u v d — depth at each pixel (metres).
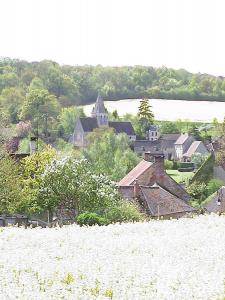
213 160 137.38
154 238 40.47
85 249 36.94
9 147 117.00
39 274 30.55
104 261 33.47
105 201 73.88
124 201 75.06
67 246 37.78
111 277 29.84
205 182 134.88
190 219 49.19
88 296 27.14
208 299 26.67
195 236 40.81
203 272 30.89
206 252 35.62
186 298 26.69
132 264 32.84
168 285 28.33
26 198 75.56
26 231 43.44
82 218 57.59
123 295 27.17
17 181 76.94
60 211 75.44
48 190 75.31
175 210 80.25
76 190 74.69
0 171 76.56
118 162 135.62
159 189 82.31
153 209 78.62
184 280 29.30
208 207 93.50
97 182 75.88
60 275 30.36
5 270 31.31
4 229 44.62
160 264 32.91
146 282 28.94
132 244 38.28
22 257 34.41
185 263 33.03
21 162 86.88
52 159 81.88
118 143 166.38
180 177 158.88
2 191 75.38
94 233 42.47
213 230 43.16
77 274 30.42
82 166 76.75
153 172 96.69
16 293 27.08
